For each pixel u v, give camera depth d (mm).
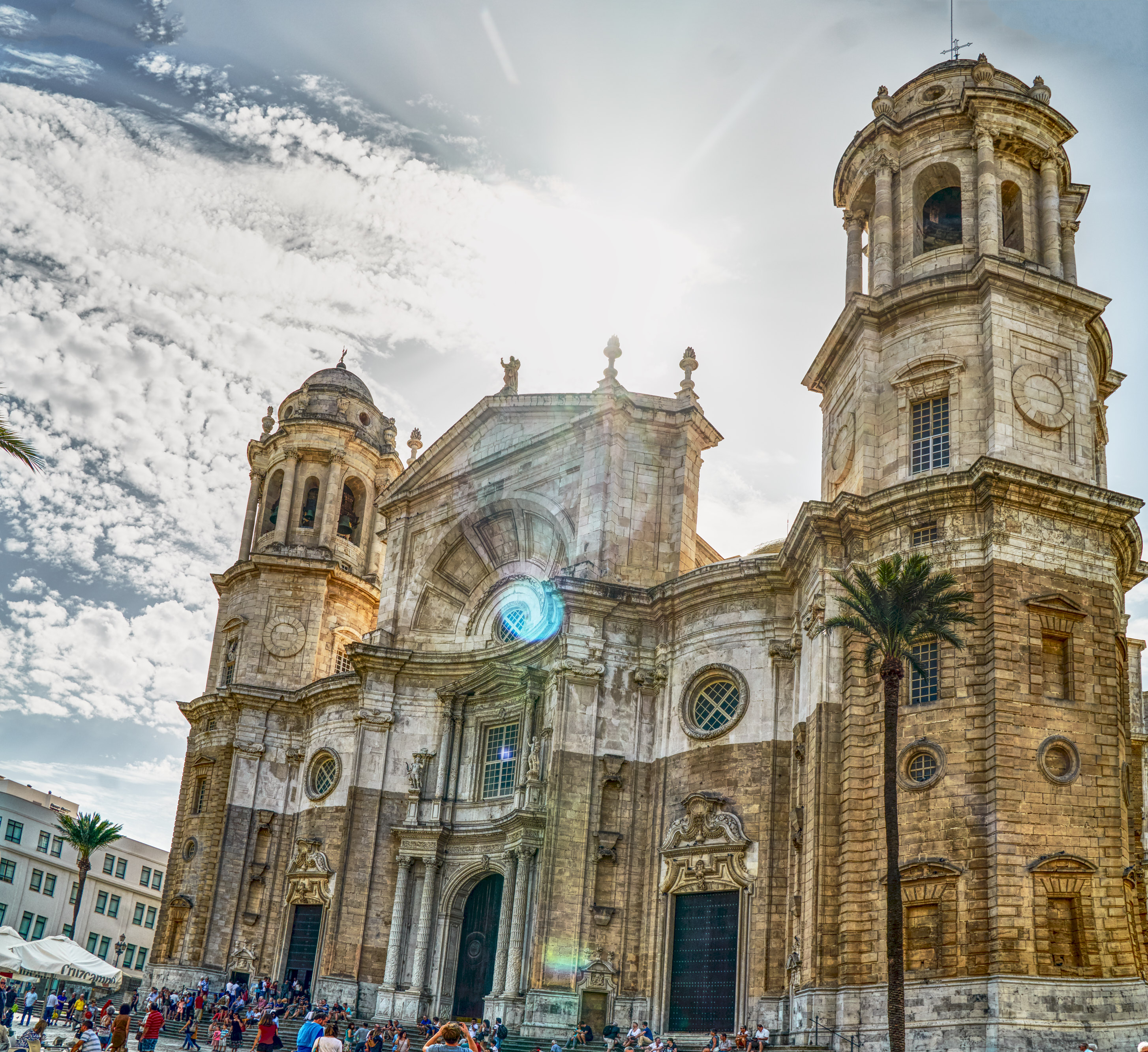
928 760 36312
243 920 61375
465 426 60312
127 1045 45688
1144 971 36219
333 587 68688
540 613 55000
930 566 34688
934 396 41531
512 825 48875
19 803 93562
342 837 56781
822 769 37938
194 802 65812
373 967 53406
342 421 71688
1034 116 45250
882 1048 33344
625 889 45594
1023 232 44656
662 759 46719
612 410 52750
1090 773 35656
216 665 69188
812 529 40938
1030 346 41188
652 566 51156
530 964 45062
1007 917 33094
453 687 55719
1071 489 37938
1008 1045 31422
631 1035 40781
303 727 64812
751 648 45469
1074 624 37219
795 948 38812
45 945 36219
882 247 45000
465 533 59688
